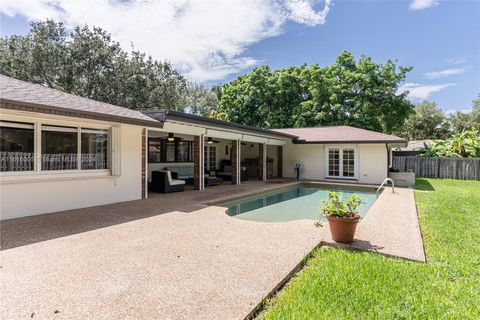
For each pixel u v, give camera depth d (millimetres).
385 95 23656
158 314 2684
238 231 5543
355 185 14203
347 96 24594
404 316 2762
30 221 6102
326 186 15000
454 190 12258
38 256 4109
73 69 20297
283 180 16188
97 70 21766
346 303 2969
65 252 4285
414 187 13477
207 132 11562
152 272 3607
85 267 3740
